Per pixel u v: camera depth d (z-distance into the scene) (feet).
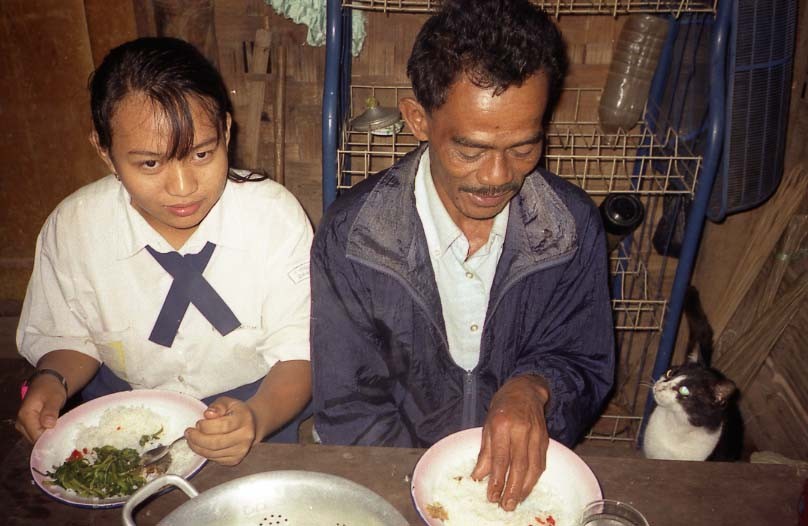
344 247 4.85
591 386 4.91
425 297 4.79
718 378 7.00
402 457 4.00
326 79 6.63
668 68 7.69
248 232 5.07
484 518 3.63
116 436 4.29
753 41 6.27
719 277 8.93
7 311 10.08
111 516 3.66
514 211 4.82
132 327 5.21
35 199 9.43
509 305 4.94
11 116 8.83
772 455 7.43
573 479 3.82
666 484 3.80
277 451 4.03
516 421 3.92
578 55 8.08
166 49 4.17
